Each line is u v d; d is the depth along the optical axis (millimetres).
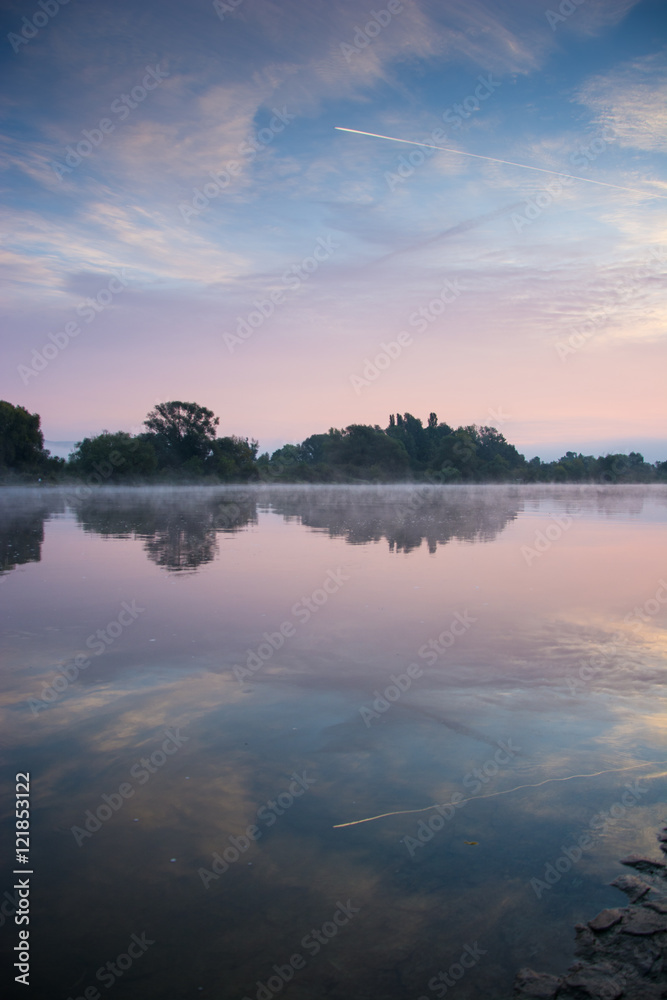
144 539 17797
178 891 2975
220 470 86562
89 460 70312
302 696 5449
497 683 5754
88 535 18938
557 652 6691
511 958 2564
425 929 2734
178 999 2348
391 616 8242
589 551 15070
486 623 7898
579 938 2674
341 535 19031
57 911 2834
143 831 3447
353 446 99750
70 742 4543
